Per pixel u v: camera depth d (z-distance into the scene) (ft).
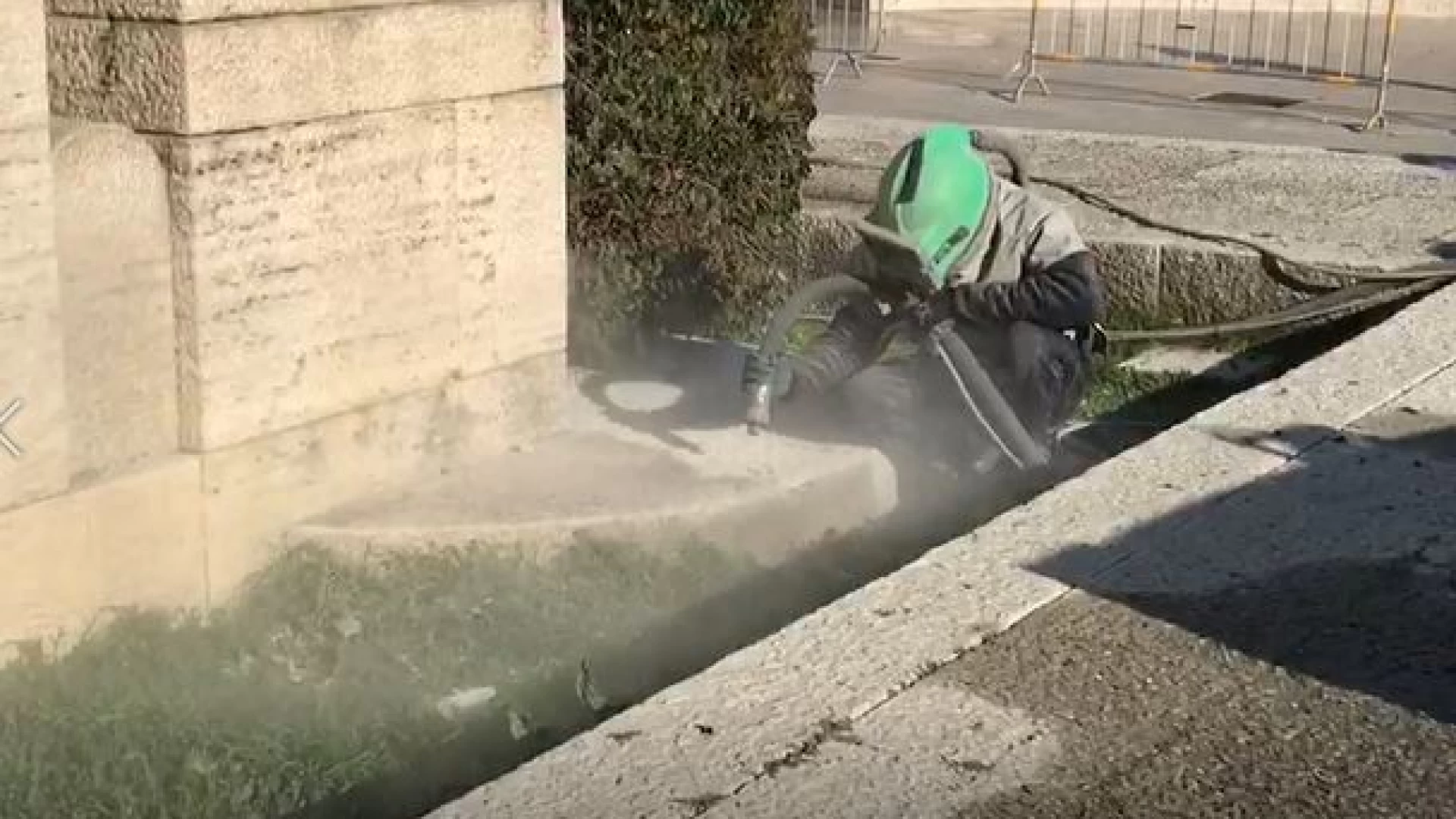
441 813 12.61
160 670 16.76
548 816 12.58
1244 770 13.62
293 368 19.10
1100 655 15.31
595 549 19.51
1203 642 15.62
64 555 17.22
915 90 52.26
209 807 14.51
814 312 30.22
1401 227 32.27
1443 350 24.32
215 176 18.08
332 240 19.31
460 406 21.03
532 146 21.44
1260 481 19.39
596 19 25.07
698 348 26.27
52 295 16.87
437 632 17.75
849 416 22.91
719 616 18.72
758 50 26.20
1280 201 34.37
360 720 16.07
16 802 14.44
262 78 18.34
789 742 13.69
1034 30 53.26
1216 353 29.12
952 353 22.13
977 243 22.18
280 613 18.17
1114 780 13.41
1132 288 30.04
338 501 19.77
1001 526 18.10
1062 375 22.57
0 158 16.30
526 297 21.67
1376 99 51.44
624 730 13.80
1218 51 61.57
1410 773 13.66
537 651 17.57
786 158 27.04
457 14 20.26
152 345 18.03
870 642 15.38
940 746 13.74
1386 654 15.52
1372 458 20.12
